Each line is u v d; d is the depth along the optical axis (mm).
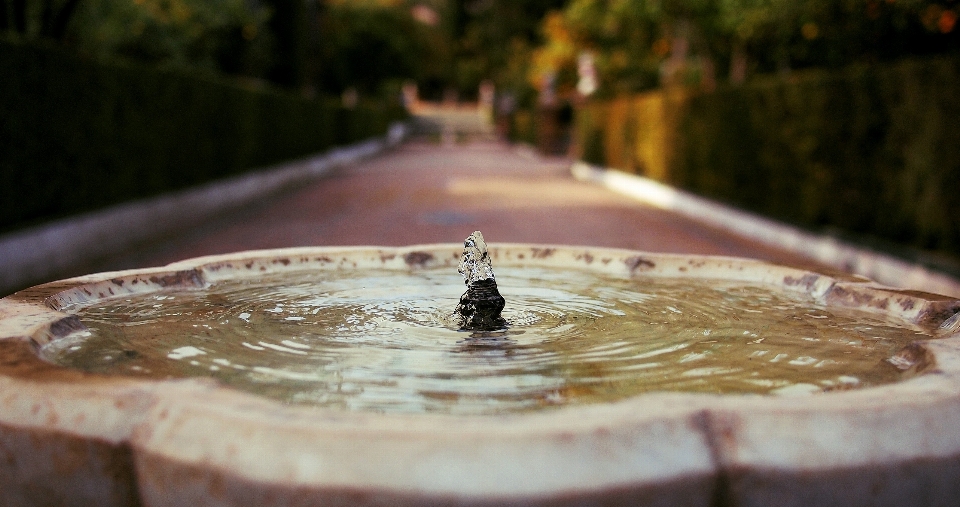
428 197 16797
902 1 11234
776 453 1596
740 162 12859
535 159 34344
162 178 12531
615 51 28031
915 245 8250
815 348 2615
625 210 15062
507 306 3367
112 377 1822
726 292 3625
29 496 1781
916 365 2205
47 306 2723
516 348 2611
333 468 1469
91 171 10062
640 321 3076
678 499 1546
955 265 7266
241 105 17297
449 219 12922
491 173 25062
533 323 3041
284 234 11352
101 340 2547
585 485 1479
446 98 90250
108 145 10547
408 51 56375
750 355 2523
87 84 9930
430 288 3697
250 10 23219
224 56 24078
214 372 2244
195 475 1554
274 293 3494
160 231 11859
